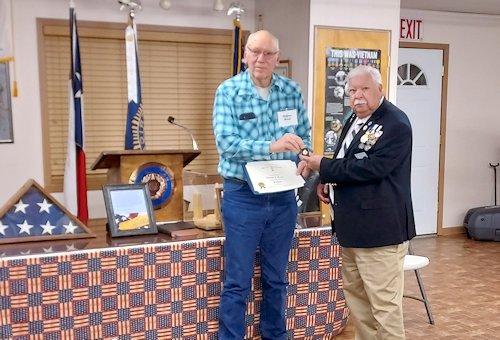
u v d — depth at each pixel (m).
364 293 2.36
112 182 2.88
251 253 2.34
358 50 3.82
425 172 5.93
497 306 3.60
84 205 3.64
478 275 4.41
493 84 6.12
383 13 3.87
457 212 6.15
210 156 4.68
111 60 4.21
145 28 4.23
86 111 4.18
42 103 3.98
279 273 2.44
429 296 3.82
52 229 2.43
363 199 2.16
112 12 4.11
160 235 2.55
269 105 2.35
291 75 3.94
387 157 2.08
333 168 2.15
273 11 4.20
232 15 4.51
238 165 2.29
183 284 2.42
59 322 2.22
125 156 2.62
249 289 2.38
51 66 4.02
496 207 5.83
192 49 4.48
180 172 2.77
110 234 2.52
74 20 3.53
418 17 5.64
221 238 2.48
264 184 2.22
